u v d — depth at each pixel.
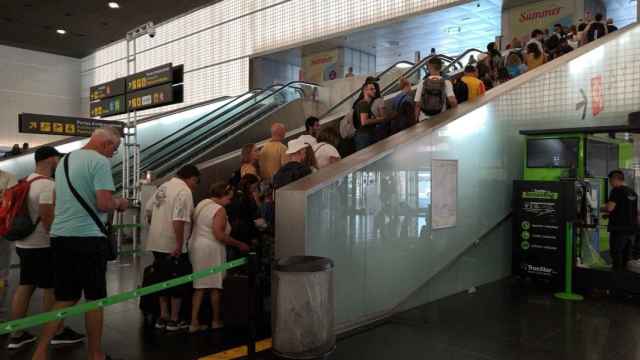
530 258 6.13
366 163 4.38
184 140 13.70
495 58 8.66
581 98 6.91
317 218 3.93
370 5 15.83
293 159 4.84
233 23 19.81
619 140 7.14
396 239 4.75
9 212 3.85
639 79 6.95
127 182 9.01
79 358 3.66
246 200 4.62
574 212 5.73
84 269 3.23
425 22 15.12
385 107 6.33
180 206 4.23
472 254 5.94
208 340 4.05
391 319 4.64
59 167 3.31
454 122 5.50
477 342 4.02
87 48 22.56
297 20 17.81
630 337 4.17
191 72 21.30
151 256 6.19
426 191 5.12
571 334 4.24
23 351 3.80
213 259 4.23
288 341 3.47
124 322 4.57
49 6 16.75
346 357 3.67
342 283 4.17
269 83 19.34
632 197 5.94
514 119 6.46
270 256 4.24
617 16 14.75
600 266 5.92
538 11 13.46
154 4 16.59
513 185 6.32
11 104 22.34
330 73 18.14
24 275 3.99
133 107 8.75
